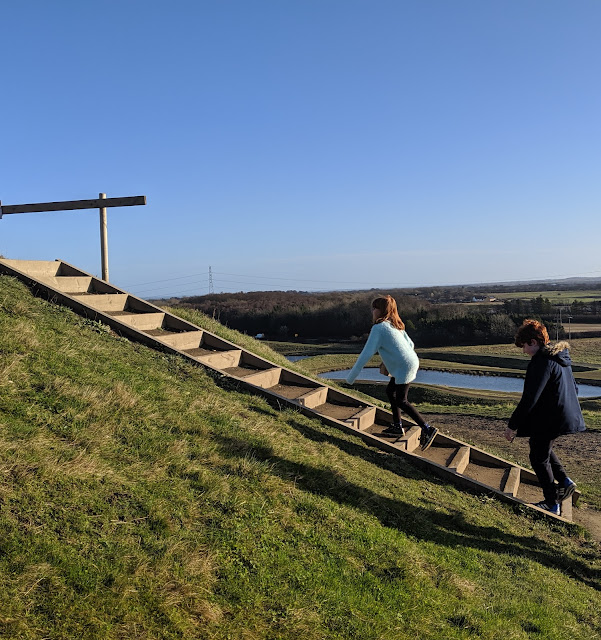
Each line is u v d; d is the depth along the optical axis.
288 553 3.44
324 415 6.71
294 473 4.57
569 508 6.56
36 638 2.23
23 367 4.66
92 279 8.33
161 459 3.96
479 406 17.52
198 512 3.51
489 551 4.70
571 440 11.85
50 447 3.61
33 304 6.64
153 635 2.44
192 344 7.84
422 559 3.96
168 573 2.84
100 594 2.56
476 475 6.86
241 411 5.78
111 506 3.24
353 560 3.62
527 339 5.49
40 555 2.66
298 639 2.72
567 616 3.91
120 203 8.84
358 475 5.25
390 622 3.09
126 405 4.62
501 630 3.38
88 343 6.02
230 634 2.62
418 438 7.32
